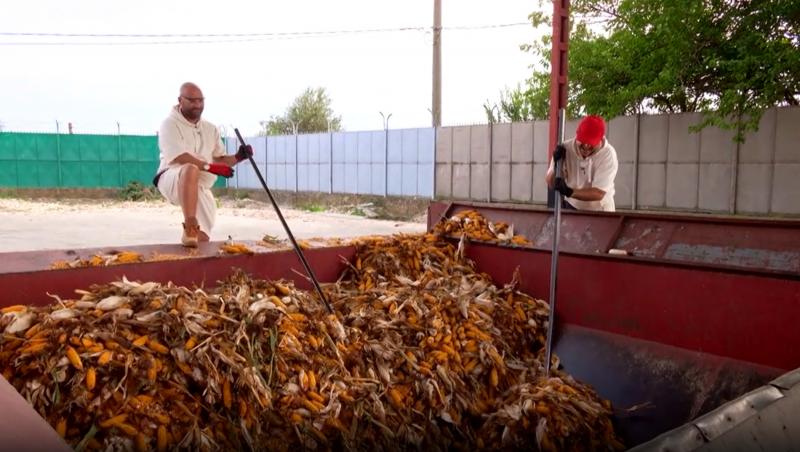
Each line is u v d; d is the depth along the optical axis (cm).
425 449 285
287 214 1950
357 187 2156
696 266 307
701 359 305
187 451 226
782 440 154
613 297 345
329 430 261
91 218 1766
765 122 1180
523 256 396
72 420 216
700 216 330
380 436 276
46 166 2472
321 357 288
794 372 176
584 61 1323
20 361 221
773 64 1084
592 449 286
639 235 353
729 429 147
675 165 1318
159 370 237
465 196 1800
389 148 2020
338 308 352
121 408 222
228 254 343
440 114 2014
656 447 134
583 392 322
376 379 298
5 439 111
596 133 471
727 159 1238
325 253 390
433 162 1880
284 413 256
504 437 285
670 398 306
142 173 2658
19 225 1552
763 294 284
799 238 287
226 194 2675
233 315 275
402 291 363
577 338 357
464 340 337
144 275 309
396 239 424
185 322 254
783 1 1071
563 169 507
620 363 333
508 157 1672
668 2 1165
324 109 3756
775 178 1177
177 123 496
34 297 276
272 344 273
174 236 1372
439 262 416
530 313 377
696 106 1313
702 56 1198
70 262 301
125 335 242
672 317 318
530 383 321
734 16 1138
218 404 246
